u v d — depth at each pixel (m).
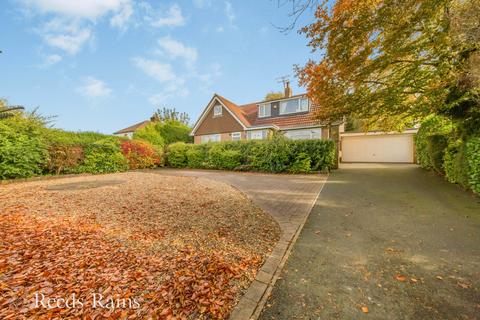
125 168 12.45
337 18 5.21
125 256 2.66
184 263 2.55
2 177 7.34
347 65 5.89
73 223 3.67
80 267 2.38
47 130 9.32
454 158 6.46
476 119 5.68
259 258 2.78
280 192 6.55
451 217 4.02
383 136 18.25
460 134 6.38
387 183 7.58
